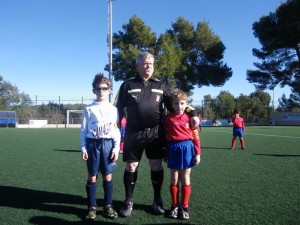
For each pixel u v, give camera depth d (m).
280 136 17.53
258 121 47.22
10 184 5.31
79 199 4.40
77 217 3.67
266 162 7.66
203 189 4.86
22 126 38.81
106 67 40.53
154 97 3.80
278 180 5.49
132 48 38.00
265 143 13.13
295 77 38.62
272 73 39.06
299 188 4.89
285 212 3.75
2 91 58.00
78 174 6.19
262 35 37.88
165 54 39.91
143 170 6.71
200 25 45.09
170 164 3.70
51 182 5.46
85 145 3.72
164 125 3.86
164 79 41.12
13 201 4.30
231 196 4.45
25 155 9.31
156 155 3.84
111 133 3.74
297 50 37.56
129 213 3.73
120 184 5.37
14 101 58.31
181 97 3.74
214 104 49.19
